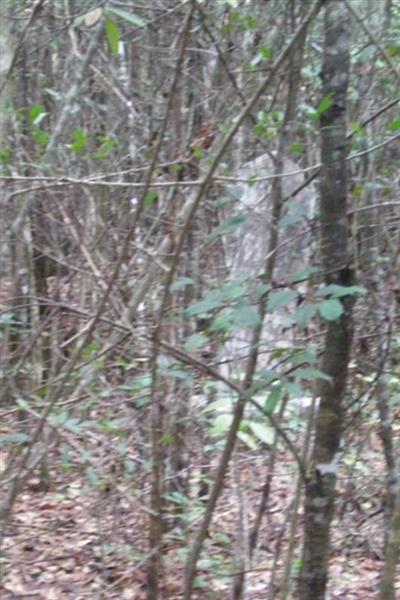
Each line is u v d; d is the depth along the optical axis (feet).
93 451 16.80
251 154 18.78
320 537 11.21
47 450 14.33
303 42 12.25
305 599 11.32
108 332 15.72
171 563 16.70
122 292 14.48
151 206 17.42
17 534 19.49
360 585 18.03
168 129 19.77
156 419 14.14
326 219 10.75
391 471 15.78
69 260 19.49
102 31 18.21
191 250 15.89
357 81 18.07
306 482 11.25
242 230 14.30
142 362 15.87
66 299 19.75
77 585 17.84
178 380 15.70
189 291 15.61
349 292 9.80
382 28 17.26
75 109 20.06
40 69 25.40
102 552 17.47
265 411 10.14
